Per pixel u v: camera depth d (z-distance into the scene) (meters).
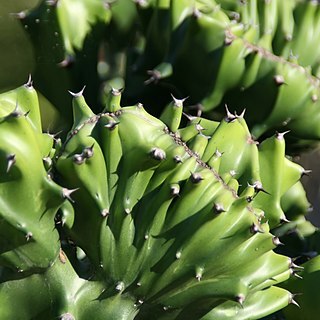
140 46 1.06
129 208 0.91
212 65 1.00
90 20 1.03
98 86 1.05
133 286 0.91
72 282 0.91
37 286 0.91
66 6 1.02
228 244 0.90
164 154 0.90
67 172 0.90
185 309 0.93
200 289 0.92
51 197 0.88
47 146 0.90
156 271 0.91
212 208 0.90
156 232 0.91
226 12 1.05
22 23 1.02
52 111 1.11
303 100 1.01
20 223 0.88
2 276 0.91
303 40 1.05
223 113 1.02
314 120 1.02
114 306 0.92
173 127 0.93
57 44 1.02
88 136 0.91
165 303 0.92
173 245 0.91
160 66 1.00
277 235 1.04
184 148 0.92
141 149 0.90
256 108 1.01
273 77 1.00
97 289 0.91
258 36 1.04
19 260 0.90
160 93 1.03
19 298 0.91
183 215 0.90
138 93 1.04
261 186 0.94
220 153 0.93
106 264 0.91
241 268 0.92
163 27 1.01
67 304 0.90
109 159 0.90
